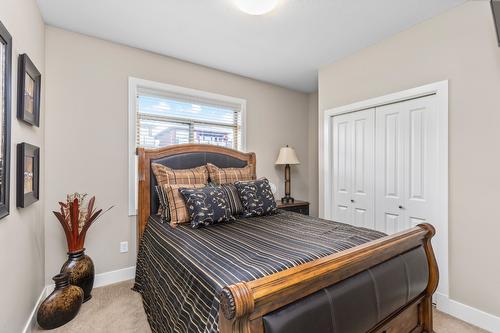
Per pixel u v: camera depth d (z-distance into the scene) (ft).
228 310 2.61
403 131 8.17
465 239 6.57
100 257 8.31
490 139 6.16
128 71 8.84
